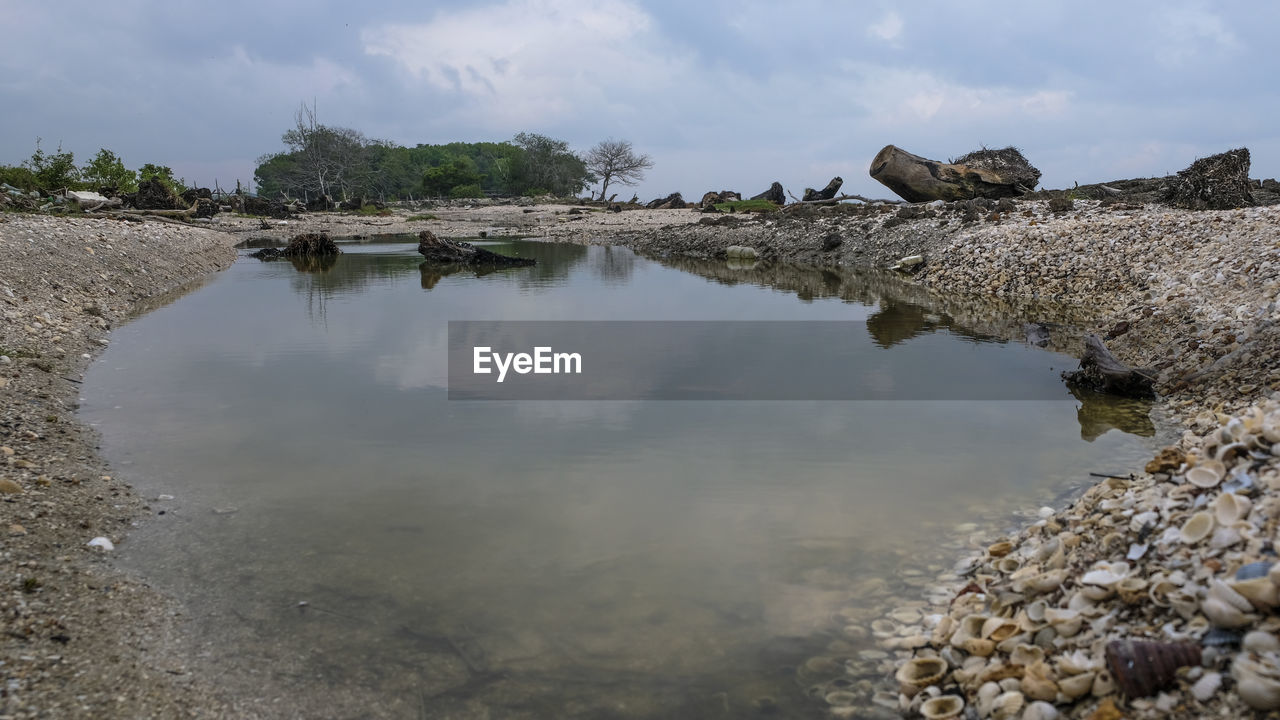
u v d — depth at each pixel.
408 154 141.00
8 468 6.11
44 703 3.55
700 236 32.78
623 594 4.79
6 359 9.05
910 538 5.48
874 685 3.93
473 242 38.59
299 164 99.06
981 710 3.53
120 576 4.89
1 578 4.51
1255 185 23.92
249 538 5.50
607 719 3.70
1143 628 3.54
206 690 3.87
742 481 6.57
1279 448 4.28
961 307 15.79
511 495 6.29
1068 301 15.56
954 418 8.27
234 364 10.73
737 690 3.91
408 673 4.04
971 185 27.97
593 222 50.84
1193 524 3.99
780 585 4.88
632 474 6.75
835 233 26.86
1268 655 2.98
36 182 37.22
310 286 19.92
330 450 7.30
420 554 5.30
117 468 6.71
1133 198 23.09
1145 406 8.48
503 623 4.49
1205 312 10.69
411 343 12.30
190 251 24.20
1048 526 5.20
